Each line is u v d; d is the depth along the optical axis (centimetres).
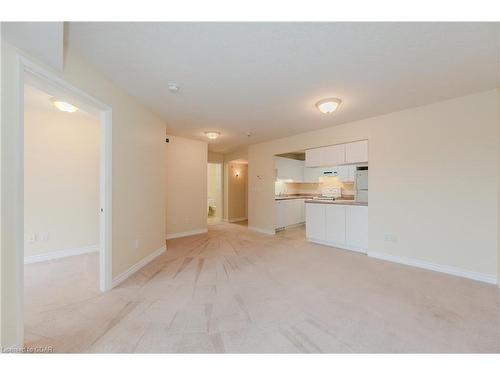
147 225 322
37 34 133
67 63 176
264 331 166
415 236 311
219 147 626
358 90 256
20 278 137
